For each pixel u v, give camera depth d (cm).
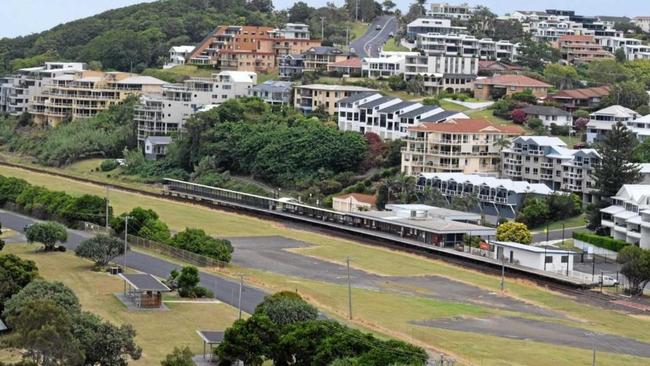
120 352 12962
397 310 17912
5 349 12912
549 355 15500
